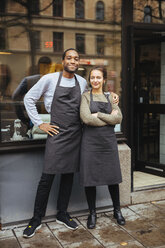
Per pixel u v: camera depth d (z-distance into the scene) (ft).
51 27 10.42
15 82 9.91
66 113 8.72
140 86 14.25
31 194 9.75
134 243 8.57
